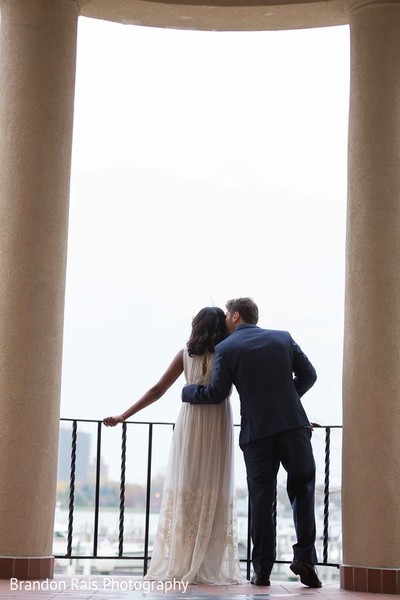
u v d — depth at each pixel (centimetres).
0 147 517
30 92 516
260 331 503
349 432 497
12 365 493
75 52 536
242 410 493
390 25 522
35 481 488
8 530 481
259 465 485
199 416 508
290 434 484
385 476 483
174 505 505
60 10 529
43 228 507
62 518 2188
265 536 486
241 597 425
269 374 488
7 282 501
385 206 506
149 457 561
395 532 479
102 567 2017
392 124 514
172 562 494
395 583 471
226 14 587
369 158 513
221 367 494
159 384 530
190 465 503
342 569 487
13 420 489
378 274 501
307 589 478
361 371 496
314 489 488
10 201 509
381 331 495
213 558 496
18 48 521
